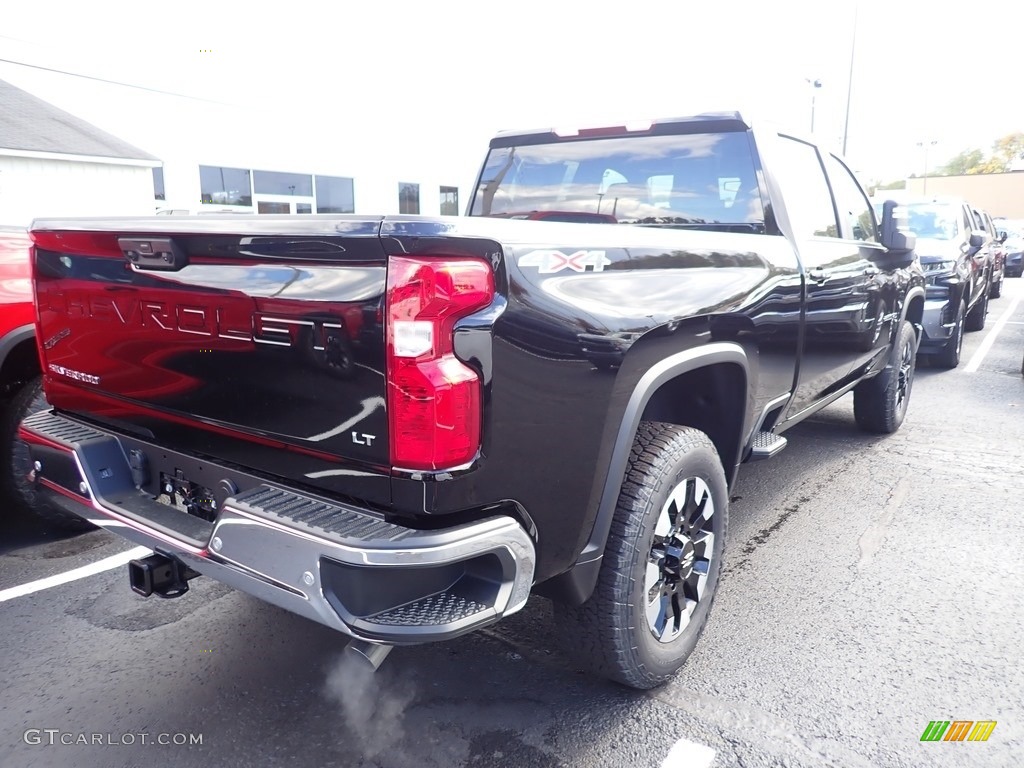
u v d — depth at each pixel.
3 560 3.86
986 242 12.45
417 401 1.83
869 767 2.39
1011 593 3.49
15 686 2.81
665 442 2.59
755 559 3.84
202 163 19.12
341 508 2.01
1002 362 9.46
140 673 2.90
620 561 2.44
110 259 2.47
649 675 2.65
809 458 5.46
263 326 2.06
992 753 2.45
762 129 3.56
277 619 3.31
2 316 3.58
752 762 2.42
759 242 3.14
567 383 2.11
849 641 3.10
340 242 1.87
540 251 2.04
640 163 3.81
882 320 4.88
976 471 5.17
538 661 2.98
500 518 2.00
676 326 2.49
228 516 2.08
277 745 2.51
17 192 14.90
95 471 2.62
